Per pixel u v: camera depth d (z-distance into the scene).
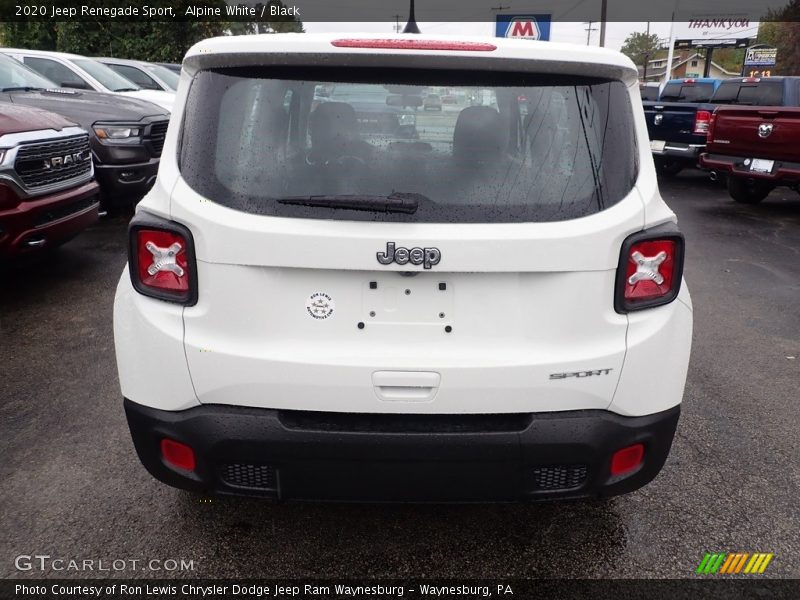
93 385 4.00
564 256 2.10
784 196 11.46
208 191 2.12
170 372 2.20
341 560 2.61
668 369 2.27
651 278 2.20
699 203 10.76
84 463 3.20
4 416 3.62
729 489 3.09
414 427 2.18
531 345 2.17
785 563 2.62
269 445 2.17
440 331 2.16
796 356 4.65
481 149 2.15
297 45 2.08
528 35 12.30
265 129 2.15
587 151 2.17
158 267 2.17
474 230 2.07
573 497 2.29
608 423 2.22
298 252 2.06
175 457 2.29
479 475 2.21
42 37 20.41
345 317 2.15
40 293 5.65
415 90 2.14
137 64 12.74
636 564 2.61
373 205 2.06
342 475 2.21
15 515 2.81
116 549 2.64
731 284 6.35
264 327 2.15
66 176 5.64
